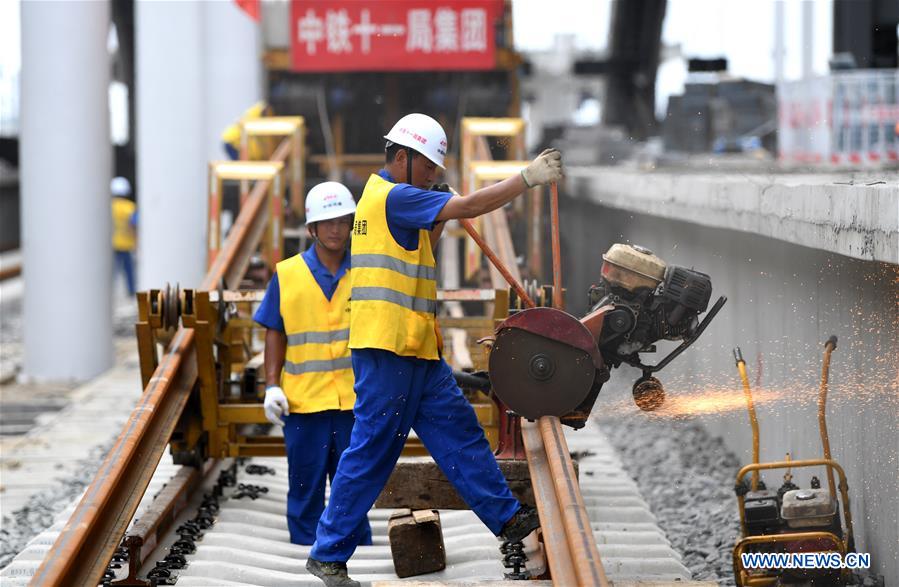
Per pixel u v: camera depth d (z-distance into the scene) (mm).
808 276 27094
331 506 20312
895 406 21672
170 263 57250
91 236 50875
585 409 22016
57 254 50438
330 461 24141
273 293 23516
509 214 43031
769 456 30906
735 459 35250
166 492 25656
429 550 22516
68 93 49812
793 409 28469
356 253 19734
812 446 26938
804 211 24984
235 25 56562
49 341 50719
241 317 31484
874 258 20531
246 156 43688
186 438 26141
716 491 31828
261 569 22766
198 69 56875
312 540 24453
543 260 49406
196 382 25750
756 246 32031
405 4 51625
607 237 55969
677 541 27641
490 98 54531
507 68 53688
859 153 56719
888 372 21875
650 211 43219
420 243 19891
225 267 30859
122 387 48875
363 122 56000
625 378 46000
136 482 21266
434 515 22719
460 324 26734
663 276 22484
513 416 23266
